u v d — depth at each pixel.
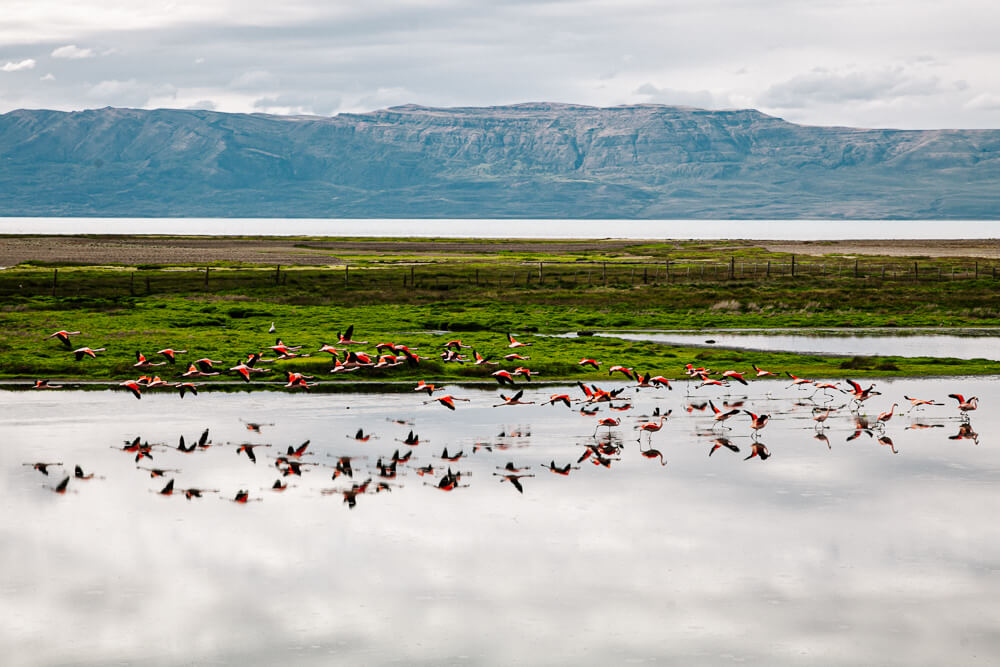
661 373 53.00
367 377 51.34
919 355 61.22
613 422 41.19
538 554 26.30
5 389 47.91
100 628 22.02
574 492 31.61
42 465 34.19
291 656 20.86
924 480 32.97
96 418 41.75
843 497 31.12
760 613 22.92
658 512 29.66
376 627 22.19
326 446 37.28
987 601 23.53
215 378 50.22
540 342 62.31
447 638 21.67
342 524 28.50
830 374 53.28
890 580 24.67
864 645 21.33
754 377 52.41
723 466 34.75
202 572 25.03
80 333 59.81
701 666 20.47
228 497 30.83
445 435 39.25
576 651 21.12
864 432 40.22
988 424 41.66
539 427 40.91
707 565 25.58
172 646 21.25
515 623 22.38
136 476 33.06
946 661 20.72
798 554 26.34
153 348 56.34
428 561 25.80
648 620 22.55
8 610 22.83
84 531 27.75
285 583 24.41
